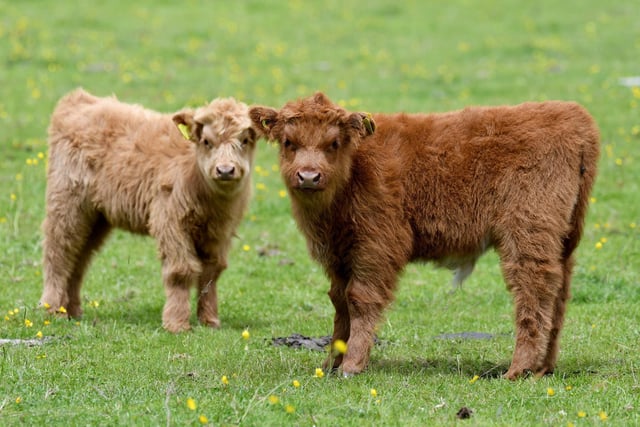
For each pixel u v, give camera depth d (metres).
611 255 18.83
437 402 10.06
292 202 11.64
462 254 11.58
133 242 20.03
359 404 9.88
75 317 15.25
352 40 39.31
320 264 11.80
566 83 31.83
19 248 19.17
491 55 36.72
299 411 9.62
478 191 11.27
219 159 13.94
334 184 11.11
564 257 11.59
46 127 26.98
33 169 23.83
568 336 13.58
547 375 11.40
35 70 32.78
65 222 15.25
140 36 38.09
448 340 13.59
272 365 11.84
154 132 15.12
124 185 14.93
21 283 16.86
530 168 11.12
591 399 10.19
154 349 12.71
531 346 11.10
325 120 11.04
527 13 43.84
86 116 15.52
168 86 31.48
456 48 38.03
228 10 43.59
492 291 16.92
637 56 35.75
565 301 11.63
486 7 45.12
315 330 14.35
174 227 14.38
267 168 25.03
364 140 11.45
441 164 11.36
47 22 39.12
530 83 32.06
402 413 9.63
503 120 11.37
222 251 14.91
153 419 9.23
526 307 11.09
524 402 10.05
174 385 10.58
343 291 11.80
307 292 16.92
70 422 9.23
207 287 14.22
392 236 11.32
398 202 11.34
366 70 34.59
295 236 20.59
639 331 13.78
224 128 14.07
